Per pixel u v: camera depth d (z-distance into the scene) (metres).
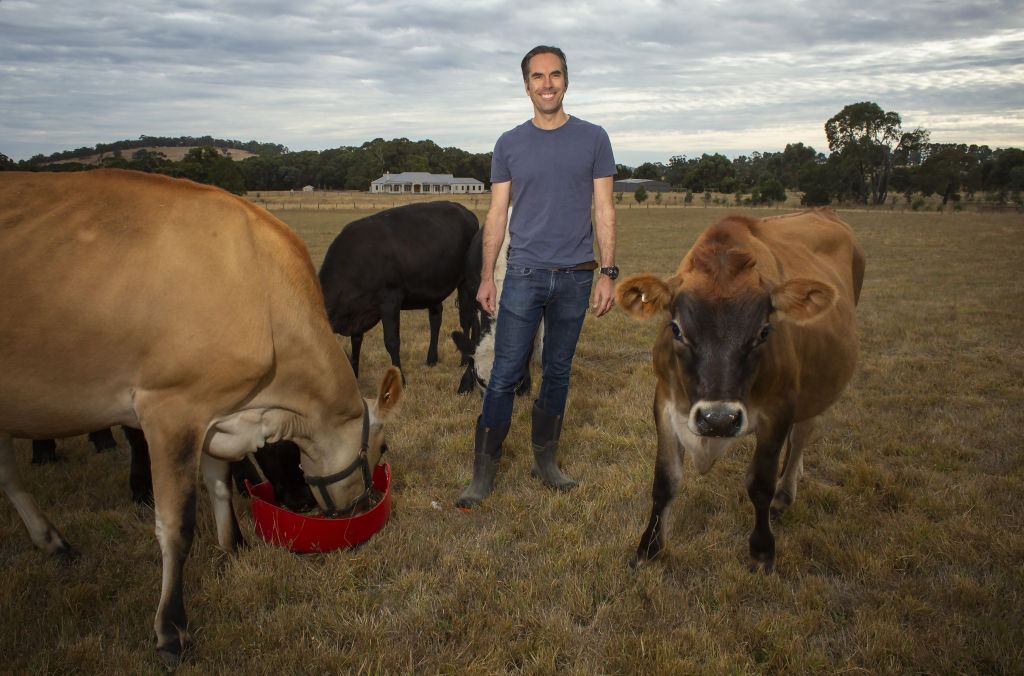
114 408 2.69
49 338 2.48
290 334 2.96
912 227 31.52
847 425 5.16
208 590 3.05
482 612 2.93
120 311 2.53
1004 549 3.31
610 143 3.78
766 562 3.28
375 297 6.37
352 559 3.33
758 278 2.81
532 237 3.71
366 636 2.77
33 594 3.06
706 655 2.65
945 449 4.63
